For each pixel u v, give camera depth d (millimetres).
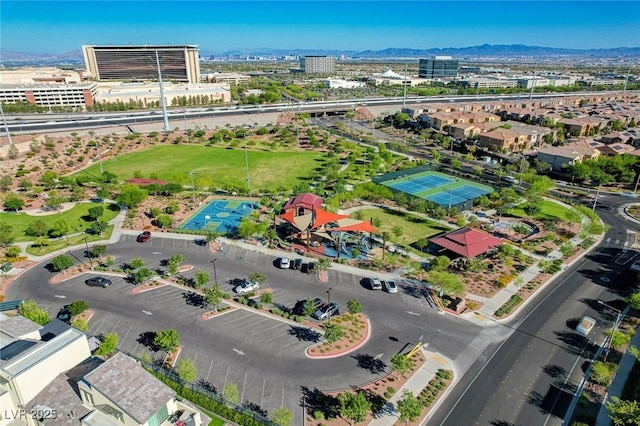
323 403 46250
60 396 40906
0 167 123562
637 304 60438
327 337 53500
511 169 133125
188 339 56781
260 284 70000
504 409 45875
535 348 55406
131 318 61312
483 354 54281
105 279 70188
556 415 45125
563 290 68938
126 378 39719
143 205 103875
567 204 107125
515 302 65000
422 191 115250
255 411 45125
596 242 86438
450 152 163250
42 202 106125
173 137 169000
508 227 91875
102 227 86688
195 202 106375
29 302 59094
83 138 156750
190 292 68000
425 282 71062
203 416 43625
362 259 78812
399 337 57375
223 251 82000
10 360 40188
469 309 63375
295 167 138875
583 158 137000
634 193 115812
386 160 140375
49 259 78938
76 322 56812
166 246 84000
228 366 51844
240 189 111812
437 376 50312
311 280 71562
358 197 108750
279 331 58438
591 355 54156
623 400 46188
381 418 44438
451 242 77438
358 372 51031
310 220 84500
